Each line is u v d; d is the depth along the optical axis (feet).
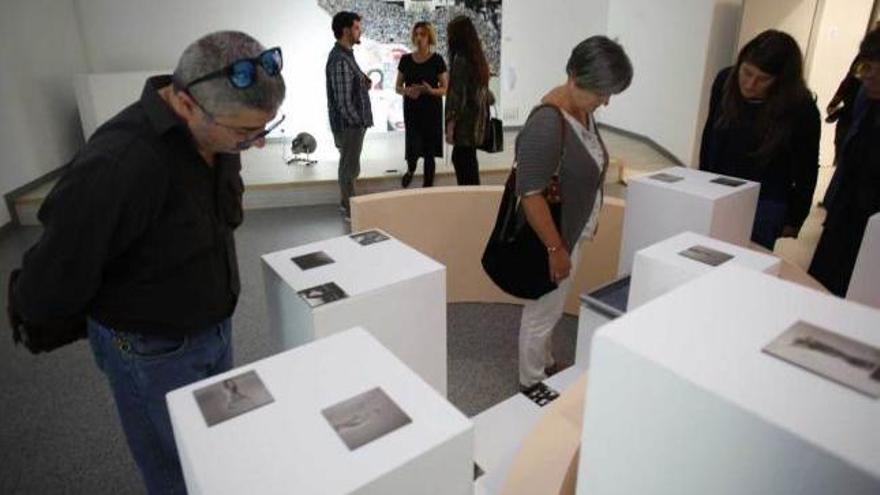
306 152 16.83
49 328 3.61
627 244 6.34
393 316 4.73
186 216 3.44
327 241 5.57
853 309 2.25
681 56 17.53
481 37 20.44
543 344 6.65
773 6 15.03
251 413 2.69
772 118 6.06
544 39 21.33
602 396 2.15
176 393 2.85
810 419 1.63
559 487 2.95
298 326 4.62
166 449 4.09
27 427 6.72
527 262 5.88
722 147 6.70
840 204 6.38
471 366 7.73
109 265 3.37
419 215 8.30
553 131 5.22
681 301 2.32
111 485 5.85
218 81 2.98
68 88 17.02
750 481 1.75
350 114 12.71
